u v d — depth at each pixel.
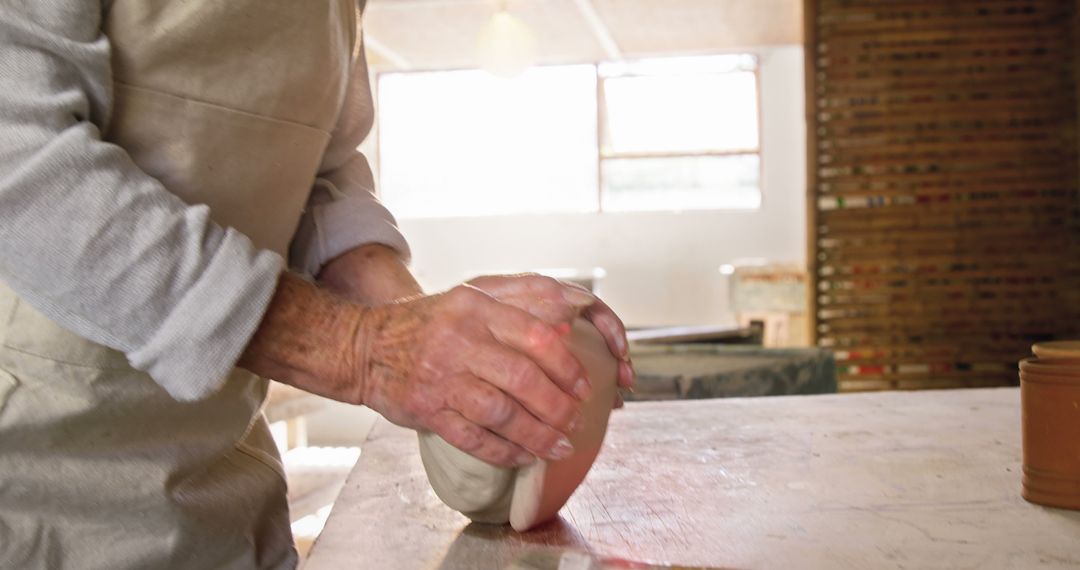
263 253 0.73
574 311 0.87
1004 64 4.50
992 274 4.57
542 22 6.91
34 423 0.79
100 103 0.75
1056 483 0.93
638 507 0.98
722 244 8.12
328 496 2.89
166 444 0.86
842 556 0.81
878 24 4.55
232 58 0.82
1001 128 4.52
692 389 2.21
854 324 4.67
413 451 1.27
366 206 1.08
